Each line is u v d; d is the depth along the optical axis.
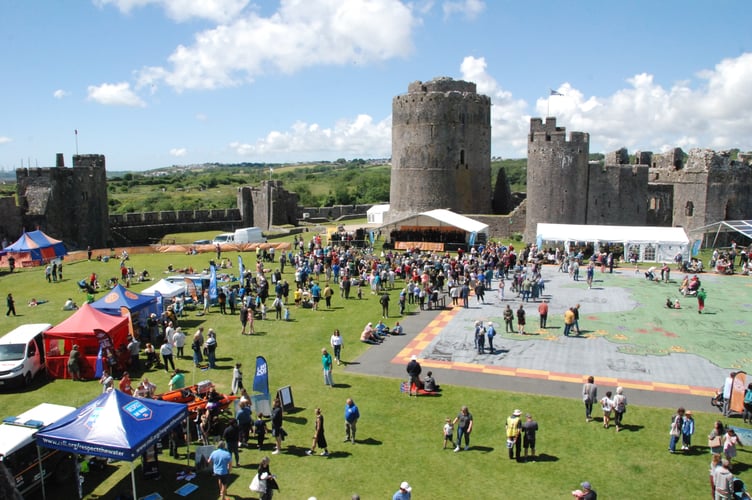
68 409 17.83
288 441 19.88
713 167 61.69
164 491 16.86
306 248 61.19
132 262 56.34
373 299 40.72
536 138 62.44
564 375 25.83
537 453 18.86
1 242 60.16
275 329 33.38
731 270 49.34
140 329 30.42
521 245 62.97
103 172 69.94
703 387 24.27
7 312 36.34
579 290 42.94
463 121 70.50
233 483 17.17
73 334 25.66
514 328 33.22
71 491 16.88
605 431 20.34
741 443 19.03
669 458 18.41
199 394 21.56
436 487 16.92
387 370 26.70
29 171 64.75
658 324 33.59
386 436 20.20
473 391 24.11
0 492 8.21
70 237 66.31
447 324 34.12
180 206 129.75
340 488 16.91
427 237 61.09
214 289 37.62
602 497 16.28
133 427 15.89
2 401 23.08
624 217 64.12
